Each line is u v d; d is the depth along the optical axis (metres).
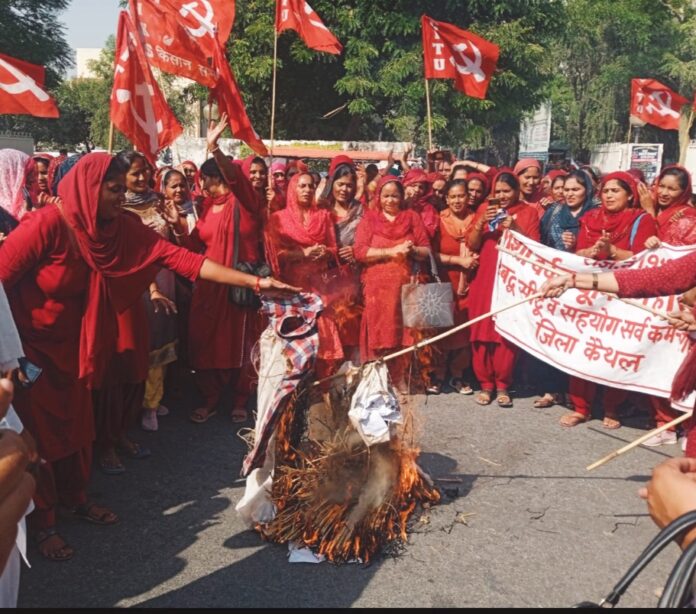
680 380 3.11
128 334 4.21
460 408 5.79
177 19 5.21
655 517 1.37
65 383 3.36
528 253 5.51
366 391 3.50
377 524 3.47
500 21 18.81
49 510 3.41
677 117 10.10
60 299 3.25
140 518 3.85
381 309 5.38
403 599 3.11
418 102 18.17
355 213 5.71
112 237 3.28
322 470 3.56
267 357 3.58
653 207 5.92
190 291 5.66
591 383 5.39
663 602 1.20
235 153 17.06
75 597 3.11
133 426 5.23
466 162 7.73
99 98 37.69
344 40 18.28
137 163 4.55
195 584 3.21
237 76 18.03
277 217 5.35
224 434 5.13
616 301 5.17
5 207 4.52
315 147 16.16
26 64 7.36
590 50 30.88
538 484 4.30
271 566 3.37
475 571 3.34
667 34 29.73
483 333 5.76
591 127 31.92
